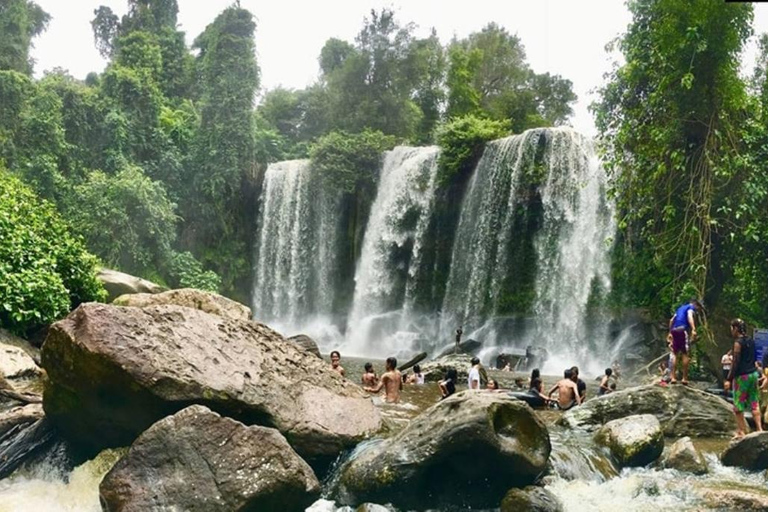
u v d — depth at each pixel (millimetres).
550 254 27922
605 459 7930
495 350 26609
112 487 5621
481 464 6359
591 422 9797
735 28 15695
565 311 26828
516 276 29062
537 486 6492
